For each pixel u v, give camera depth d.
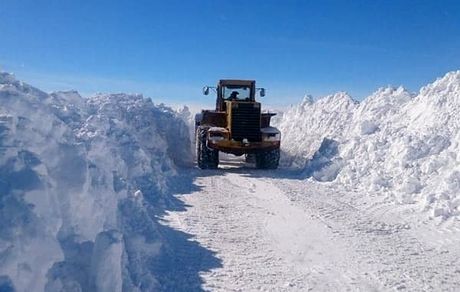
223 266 5.82
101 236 4.64
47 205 4.22
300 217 8.20
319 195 10.16
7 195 3.86
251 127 14.38
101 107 12.95
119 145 9.46
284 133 21.42
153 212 7.88
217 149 14.16
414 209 8.72
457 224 7.70
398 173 10.51
